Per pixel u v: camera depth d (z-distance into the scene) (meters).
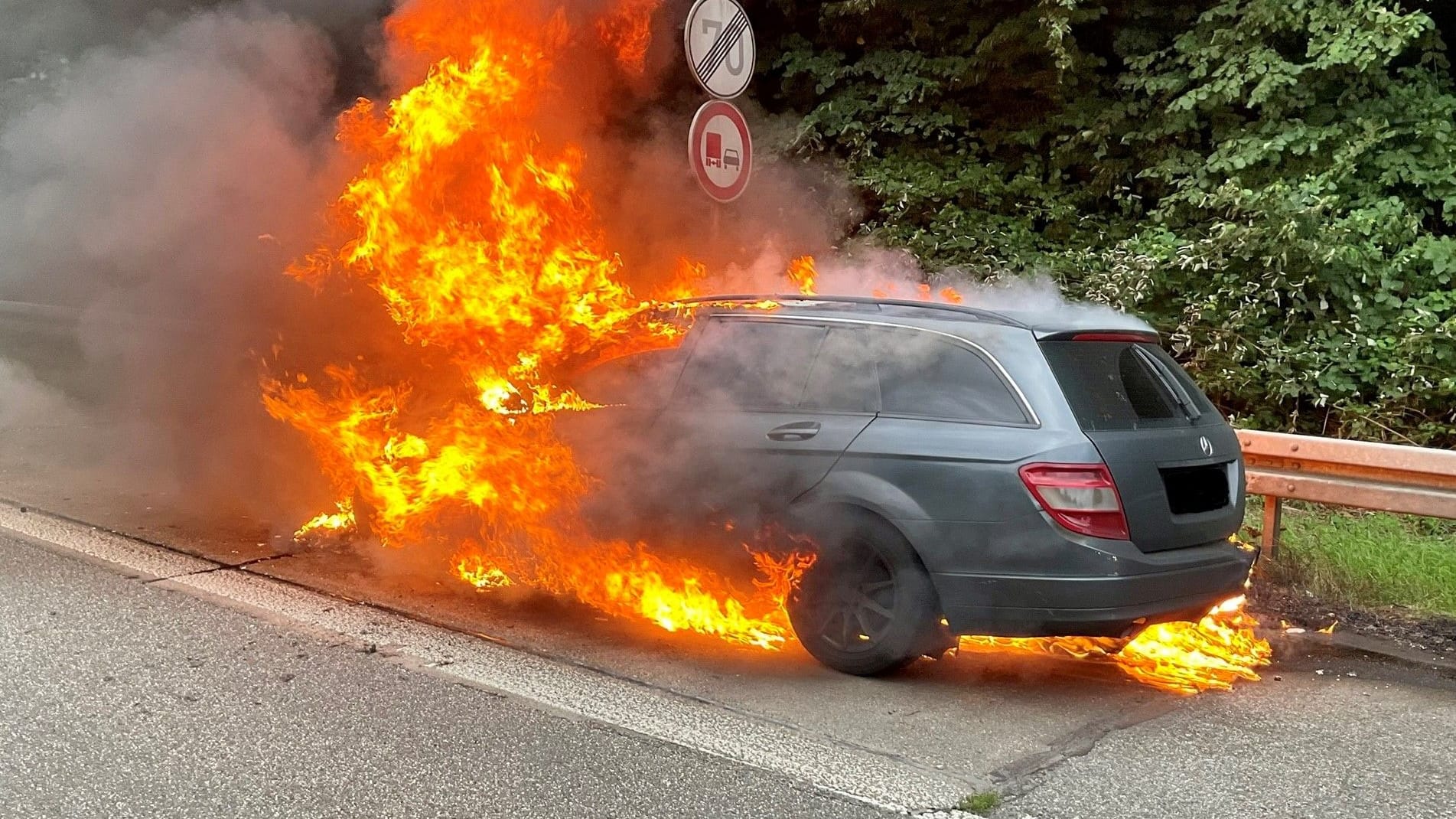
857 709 4.60
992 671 5.06
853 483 4.82
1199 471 4.88
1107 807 3.82
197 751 4.02
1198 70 10.16
